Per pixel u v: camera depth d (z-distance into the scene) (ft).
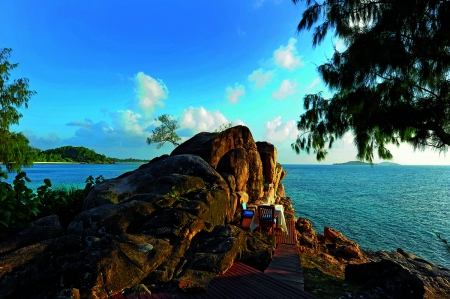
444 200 142.61
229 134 53.98
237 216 41.24
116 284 15.60
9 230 19.22
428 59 15.11
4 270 15.39
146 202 26.78
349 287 21.58
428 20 14.42
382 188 216.13
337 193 171.42
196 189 33.40
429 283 35.73
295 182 275.18
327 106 19.85
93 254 16.60
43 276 16.57
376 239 68.03
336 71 18.26
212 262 19.44
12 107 64.80
